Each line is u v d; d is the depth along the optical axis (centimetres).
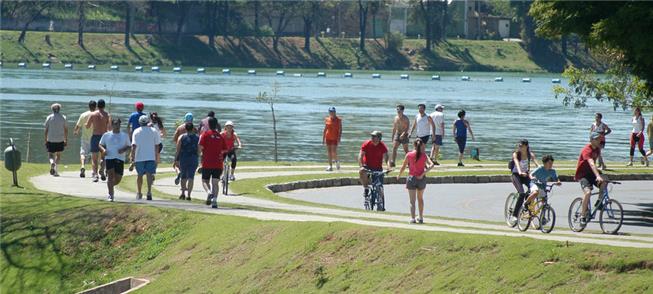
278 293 4275
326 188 7719
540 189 4978
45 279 5147
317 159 10650
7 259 5350
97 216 5509
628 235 4953
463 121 9119
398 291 3931
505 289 3662
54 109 7388
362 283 4088
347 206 6556
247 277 4491
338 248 4372
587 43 6419
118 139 5959
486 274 3781
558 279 3606
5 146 11325
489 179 8381
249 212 5562
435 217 5744
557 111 18950
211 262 4784
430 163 5253
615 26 6097
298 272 4334
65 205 5806
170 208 5544
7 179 6975
